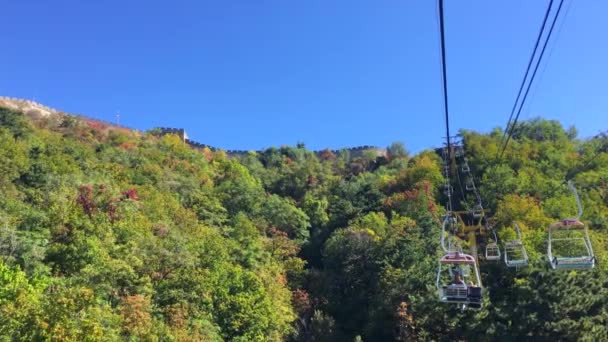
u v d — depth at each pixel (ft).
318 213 281.33
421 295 163.73
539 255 162.91
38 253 104.78
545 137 296.51
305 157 441.68
